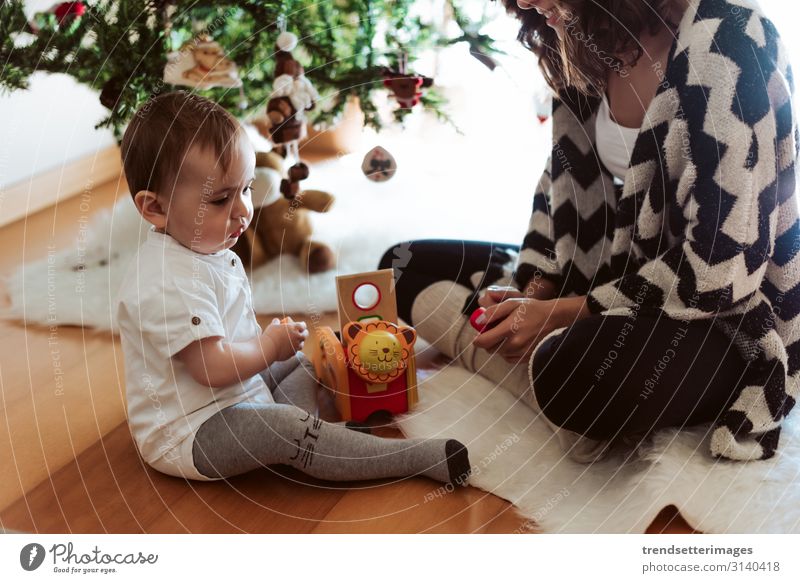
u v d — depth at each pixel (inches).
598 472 41.5
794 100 39.9
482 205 69.3
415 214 67.3
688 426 42.2
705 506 38.1
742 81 37.6
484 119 71.9
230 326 43.7
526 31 47.6
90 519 40.2
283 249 62.3
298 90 57.4
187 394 41.9
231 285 43.8
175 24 54.6
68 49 54.3
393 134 72.9
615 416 39.8
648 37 42.7
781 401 40.4
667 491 38.5
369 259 62.9
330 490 42.2
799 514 37.6
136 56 54.7
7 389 50.8
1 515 40.4
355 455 41.7
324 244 62.3
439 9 58.1
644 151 40.9
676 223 40.3
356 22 56.9
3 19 52.7
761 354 40.6
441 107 68.9
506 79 70.2
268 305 58.8
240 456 41.2
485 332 45.0
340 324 47.1
